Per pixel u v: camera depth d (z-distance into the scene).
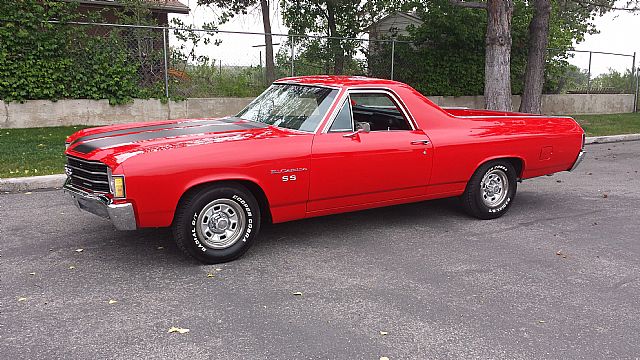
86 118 12.48
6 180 7.16
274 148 4.82
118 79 12.53
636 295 4.37
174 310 3.88
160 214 4.38
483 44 17.81
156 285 4.31
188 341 3.44
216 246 4.75
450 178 6.02
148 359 3.21
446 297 4.22
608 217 6.80
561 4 21.34
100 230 5.67
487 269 4.86
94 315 3.77
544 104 20.23
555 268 4.94
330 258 5.04
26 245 5.17
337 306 4.01
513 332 3.68
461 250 5.37
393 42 16.48
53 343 3.38
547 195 8.04
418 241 5.62
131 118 12.99
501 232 6.04
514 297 4.26
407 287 4.40
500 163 6.40
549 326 3.78
